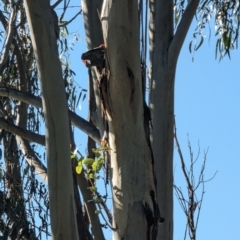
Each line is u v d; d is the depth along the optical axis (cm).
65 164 743
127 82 764
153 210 793
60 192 740
